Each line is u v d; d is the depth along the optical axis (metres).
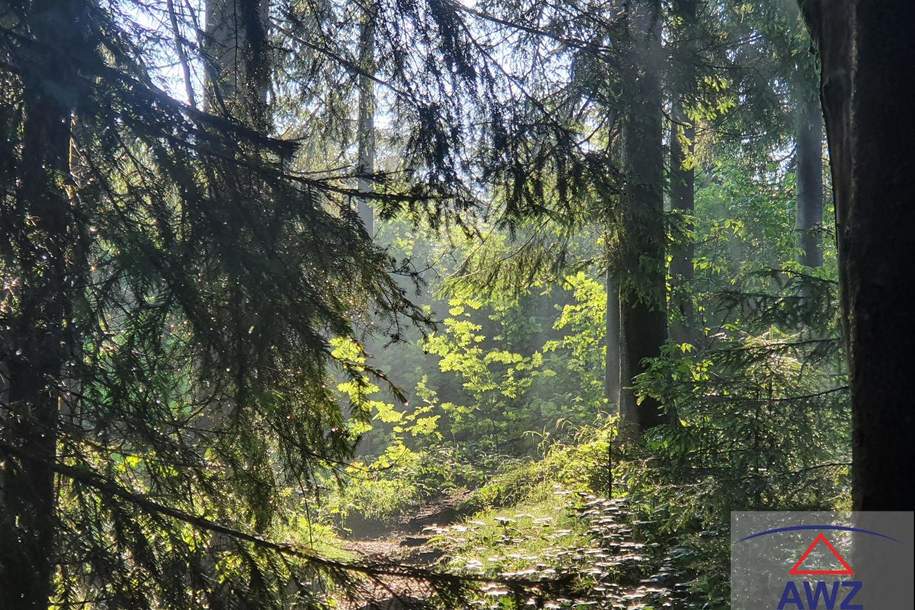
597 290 11.24
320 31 4.52
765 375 5.35
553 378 13.23
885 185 2.69
